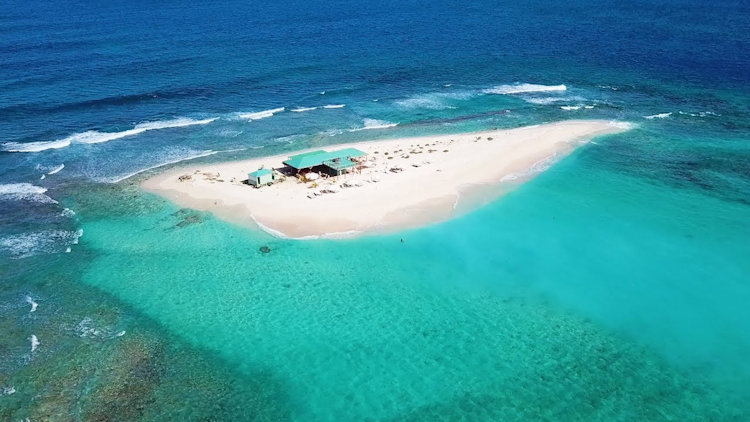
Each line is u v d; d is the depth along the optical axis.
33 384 33.62
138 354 36.56
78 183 62.47
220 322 39.91
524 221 53.47
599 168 64.81
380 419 32.16
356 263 46.97
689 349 37.53
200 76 102.38
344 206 55.75
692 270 45.78
